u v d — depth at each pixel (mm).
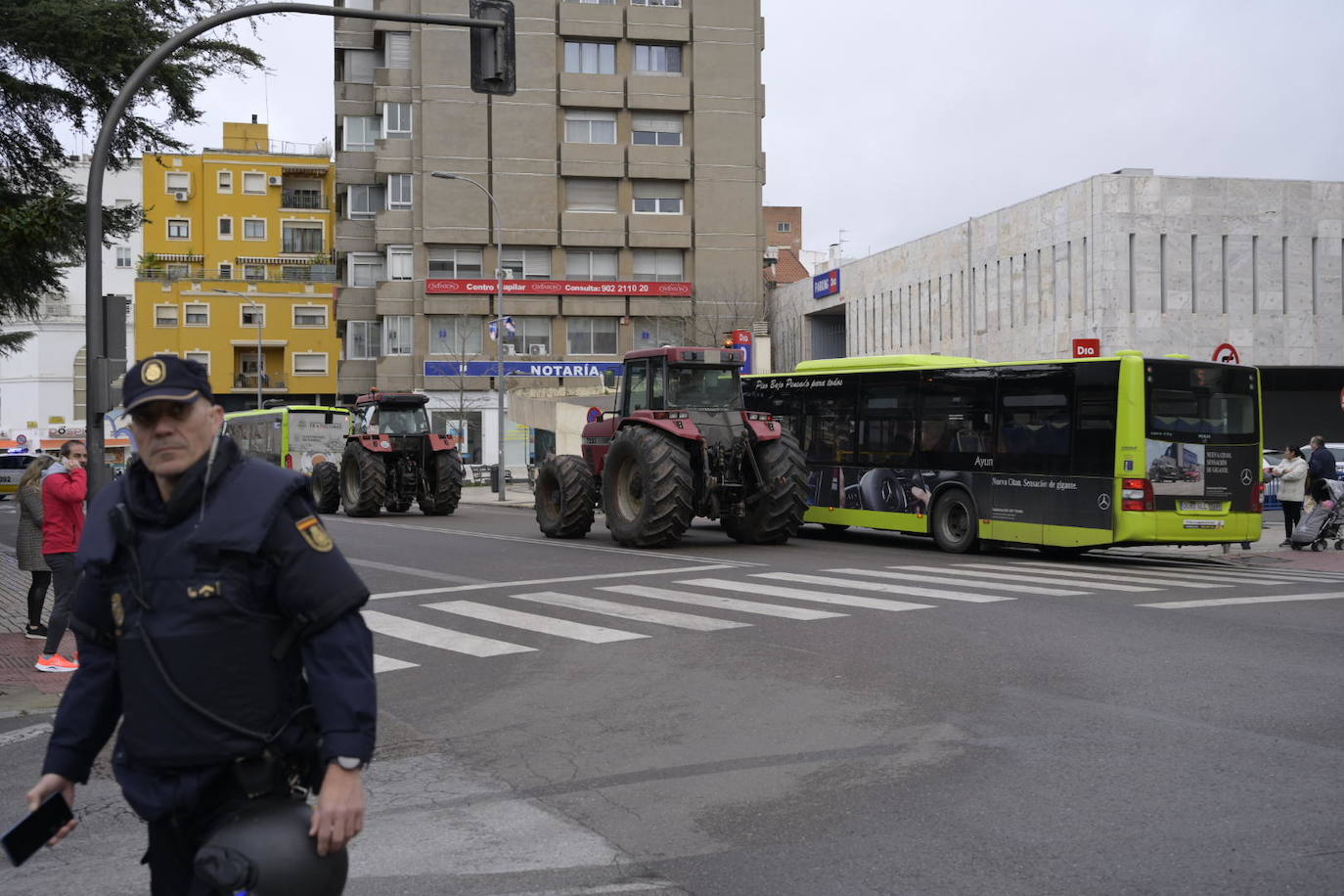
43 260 16703
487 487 45844
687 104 53719
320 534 2887
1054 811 5238
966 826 5070
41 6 14711
